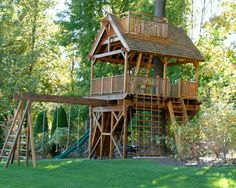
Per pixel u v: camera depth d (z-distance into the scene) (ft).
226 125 56.54
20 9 118.21
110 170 49.32
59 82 131.13
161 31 73.05
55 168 53.01
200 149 58.03
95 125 75.46
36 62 111.34
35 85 105.50
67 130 96.63
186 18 109.50
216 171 45.70
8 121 98.22
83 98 68.23
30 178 45.09
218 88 98.68
